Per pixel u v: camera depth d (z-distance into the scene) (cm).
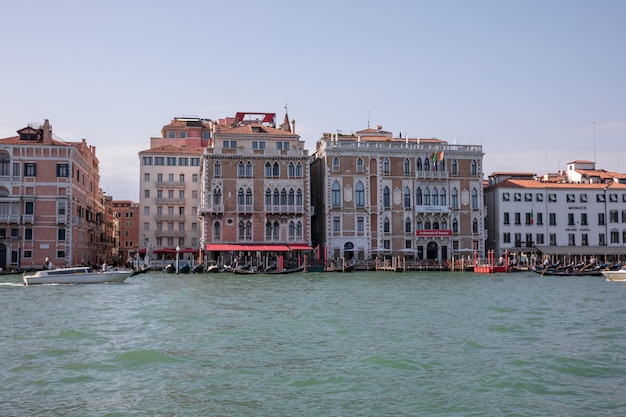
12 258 6788
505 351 2198
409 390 1727
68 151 6931
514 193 8025
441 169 7888
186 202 8919
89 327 2734
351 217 7625
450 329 2661
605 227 8169
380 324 2798
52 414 1538
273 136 7612
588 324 2814
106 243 10669
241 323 2833
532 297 4022
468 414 1532
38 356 2128
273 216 7456
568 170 9125
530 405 1596
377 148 7712
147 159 8900
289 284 5172
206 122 10444
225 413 1544
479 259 7494
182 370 1938
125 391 1722
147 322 2875
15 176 6806
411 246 7750
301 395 1684
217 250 7194
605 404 1603
